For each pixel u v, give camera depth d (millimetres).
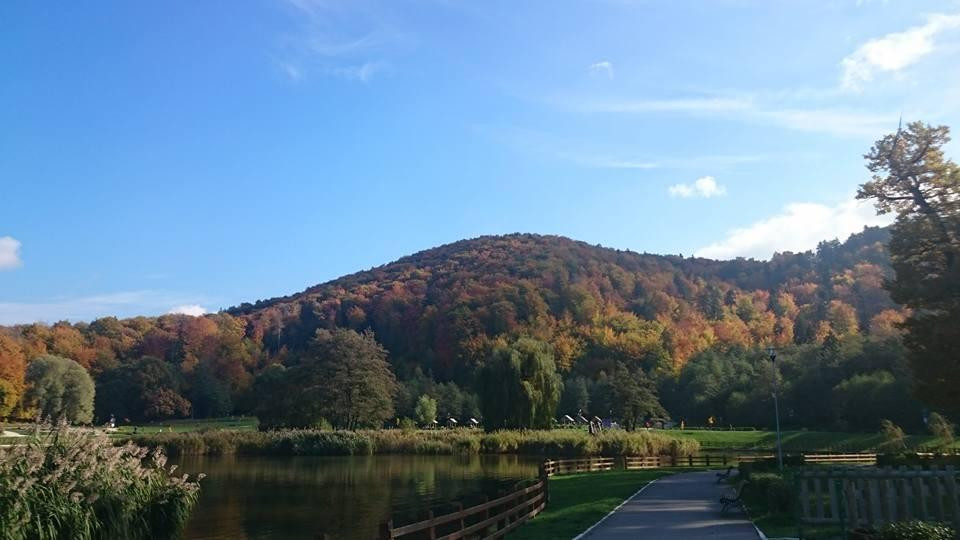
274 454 69438
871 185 30922
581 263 185500
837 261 178250
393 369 127938
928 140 29422
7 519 13578
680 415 114812
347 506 32469
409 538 21219
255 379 107438
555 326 136250
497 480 43375
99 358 120875
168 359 131500
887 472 14805
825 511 17766
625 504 24656
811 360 100250
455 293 148125
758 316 153375
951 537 11594
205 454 69250
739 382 107312
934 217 29172
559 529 18359
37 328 120625
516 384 75375
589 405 109688
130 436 70000
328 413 85625
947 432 60844
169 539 18625
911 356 29484
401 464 57125
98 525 15844
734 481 30281
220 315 151250
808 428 89938
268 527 26859
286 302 184500
